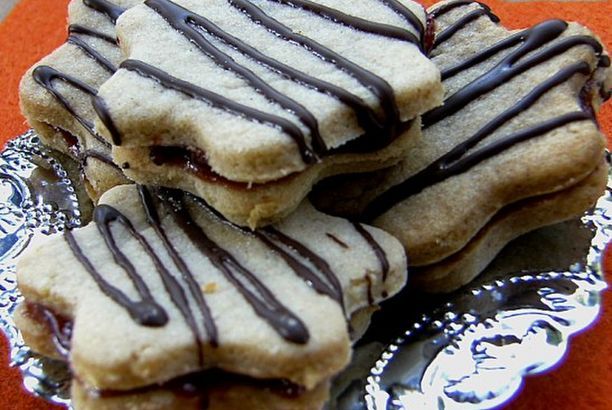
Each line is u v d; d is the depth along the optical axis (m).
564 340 0.21
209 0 0.24
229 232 0.22
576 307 0.22
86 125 0.25
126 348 0.19
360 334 0.21
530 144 0.22
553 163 0.22
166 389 0.20
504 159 0.22
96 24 0.26
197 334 0.20
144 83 0.22
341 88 0.21
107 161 0.24
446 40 0.25
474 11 0.25
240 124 0.21
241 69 0.22
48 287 0.21
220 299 0.20
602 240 0.23
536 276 0.22
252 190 0.21
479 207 0.22
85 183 0.25
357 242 0.21
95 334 0.20
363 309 0.21
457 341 0.21
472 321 0.22
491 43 0.24
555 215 0.23
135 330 0.20
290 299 0.20
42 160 0.26
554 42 0.24
